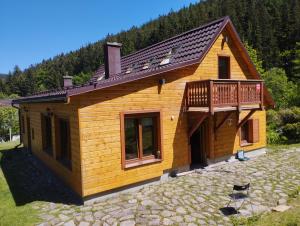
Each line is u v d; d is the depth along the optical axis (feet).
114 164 30.17
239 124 44.55
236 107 37.06
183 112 37.09
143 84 32.71
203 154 41.16
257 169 38.93
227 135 43.29
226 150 43.16
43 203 28.27
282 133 69.26
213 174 36.78
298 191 29.66
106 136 29.55
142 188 32.30
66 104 30.83
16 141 77.15
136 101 32.09
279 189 30.60
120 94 30.63
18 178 37.99
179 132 36.68
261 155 48.52
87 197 28.35
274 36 178.40
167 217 24.07
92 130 28.53
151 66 45.01
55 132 36.24
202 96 35.04
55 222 23.56
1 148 62.64
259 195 28.96
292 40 169.48
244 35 182.19
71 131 29.76
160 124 34.37
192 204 26.89
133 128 32.94
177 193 29.96
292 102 92.79
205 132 40.86
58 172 35.91
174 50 44.19
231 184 32.55
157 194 29.89
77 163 28.63
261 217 23.95
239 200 27.63
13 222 23.67
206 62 40.81
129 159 32.40
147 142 34.27
